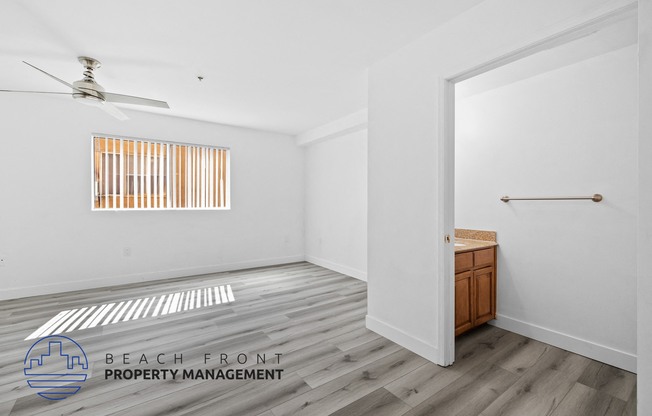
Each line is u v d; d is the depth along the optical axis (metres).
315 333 2.47
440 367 1.97
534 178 2.42
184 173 4.34
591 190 2.11
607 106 2.04
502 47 1.66
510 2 1.63
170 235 4.17
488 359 2.08
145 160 4.06
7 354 2.09
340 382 1.80
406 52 2.23
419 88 2.12
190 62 2.52
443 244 1.96
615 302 2.00
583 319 2.15
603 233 2.06
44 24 1.96
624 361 1.95
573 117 2.20
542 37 1.51
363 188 4.14
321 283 3.96
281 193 5.16
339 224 4.59
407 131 2.21
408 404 1.61
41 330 2.48
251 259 4.87
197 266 4.39
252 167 4.85
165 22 1.96
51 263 3.44
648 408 1.08
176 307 3.04
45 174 3.39
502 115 2.63
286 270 4.70
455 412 1.55
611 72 2.03
